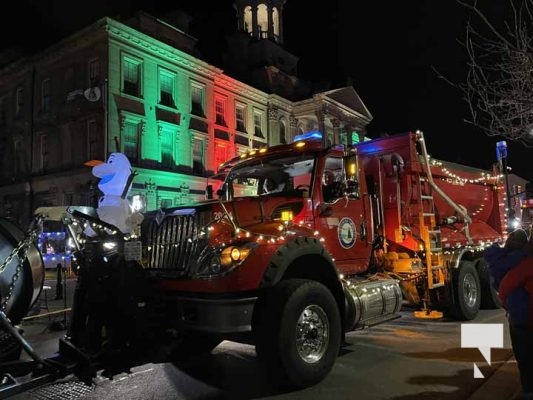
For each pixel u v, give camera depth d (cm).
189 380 575
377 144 889
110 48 2642
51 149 2916
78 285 547
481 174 1120
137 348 504
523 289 420
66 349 485
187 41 3197
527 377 427
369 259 746
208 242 532
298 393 522
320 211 653
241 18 4475
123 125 2675
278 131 3872
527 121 748
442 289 887
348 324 638
